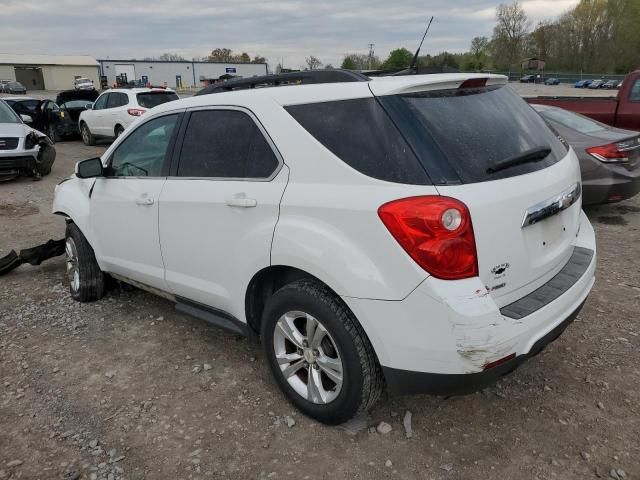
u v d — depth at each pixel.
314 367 2.86
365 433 2.84
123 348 3.82
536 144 2.83
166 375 3.46
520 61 84.44
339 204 2.53
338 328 2.61
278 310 2.89
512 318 2.41
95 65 81.06
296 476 2.57
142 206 3.66
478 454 2.68
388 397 3.13
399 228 2.33
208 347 3.81
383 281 2.39
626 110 9.27
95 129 16.14
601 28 78.69
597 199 6.57
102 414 3.06
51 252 5.24
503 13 84.38
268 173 2.89
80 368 3.56
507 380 3.29
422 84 2.60
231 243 3.06
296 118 2.81
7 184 10.52
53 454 2.75
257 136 2.99
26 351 3.79
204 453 2.74
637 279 4.84
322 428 2.89
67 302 4.66
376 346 2.49
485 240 2.38
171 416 3.04
